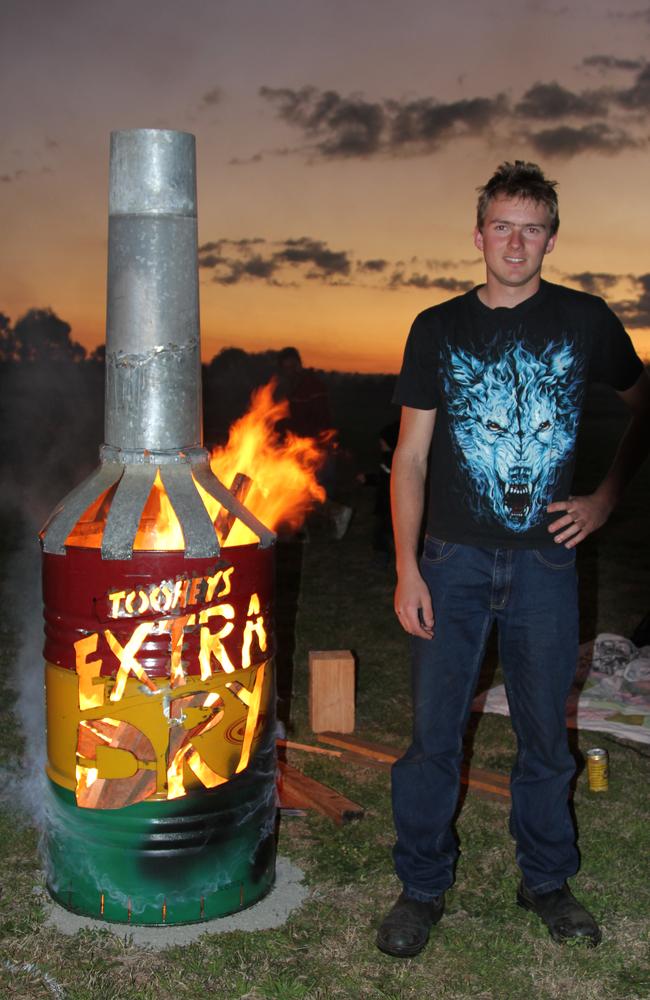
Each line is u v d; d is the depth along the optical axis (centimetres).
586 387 296
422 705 309
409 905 315
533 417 289
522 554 298
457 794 316
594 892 341
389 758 460
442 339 293
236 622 309
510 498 294
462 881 348
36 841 371
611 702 534
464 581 301
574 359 288
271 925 321
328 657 498
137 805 308
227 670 308
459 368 291
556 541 296
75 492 312
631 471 310
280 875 352
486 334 289
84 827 313
